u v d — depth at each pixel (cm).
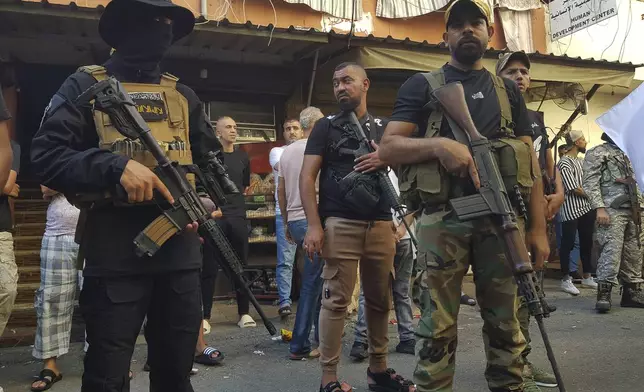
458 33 262
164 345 221
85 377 208
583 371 396
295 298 700
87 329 209
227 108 789
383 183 327
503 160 253
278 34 648
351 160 342
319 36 663
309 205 340
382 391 359
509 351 257
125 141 209
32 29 653
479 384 372
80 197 206
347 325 562
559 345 468
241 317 568
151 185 197
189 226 215
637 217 613
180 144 223
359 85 350
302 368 420
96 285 207
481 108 259
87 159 196
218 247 228
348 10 817
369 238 338
